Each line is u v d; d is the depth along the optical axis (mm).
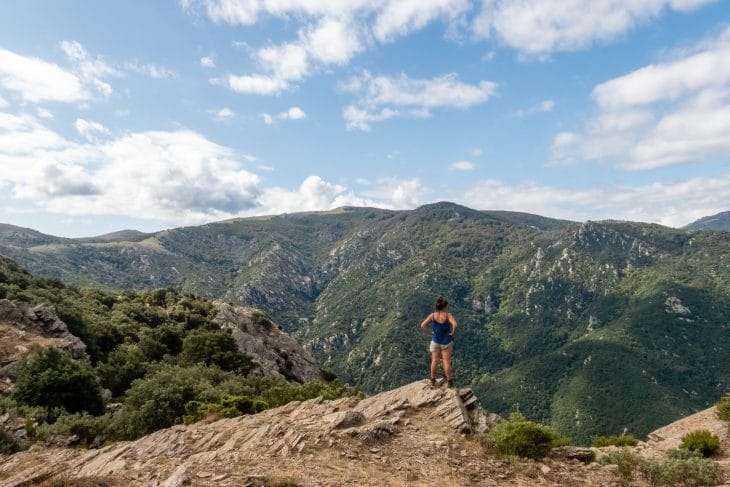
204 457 9758
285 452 9469
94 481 8586
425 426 11555
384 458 9305
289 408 14773
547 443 10547
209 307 86125
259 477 7805
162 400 23109
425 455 9664
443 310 13688
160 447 11609
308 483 7730
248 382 33938
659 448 14805
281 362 72125
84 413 24250
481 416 12234
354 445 9930
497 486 8383
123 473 9273
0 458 15453
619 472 9727
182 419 22250
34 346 34500
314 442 9953
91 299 73438
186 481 7625
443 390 13312
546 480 9008
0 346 34281
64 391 26656
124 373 41500
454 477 8523
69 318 49031
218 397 23812
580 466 10156
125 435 22250
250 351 67500
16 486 10219
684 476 9461
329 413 13055
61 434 21188
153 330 65250
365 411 12984
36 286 65188
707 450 13844
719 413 17156
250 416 14297
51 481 8992
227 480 7703
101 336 52531
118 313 66750
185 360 51250
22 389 26219
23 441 19109
